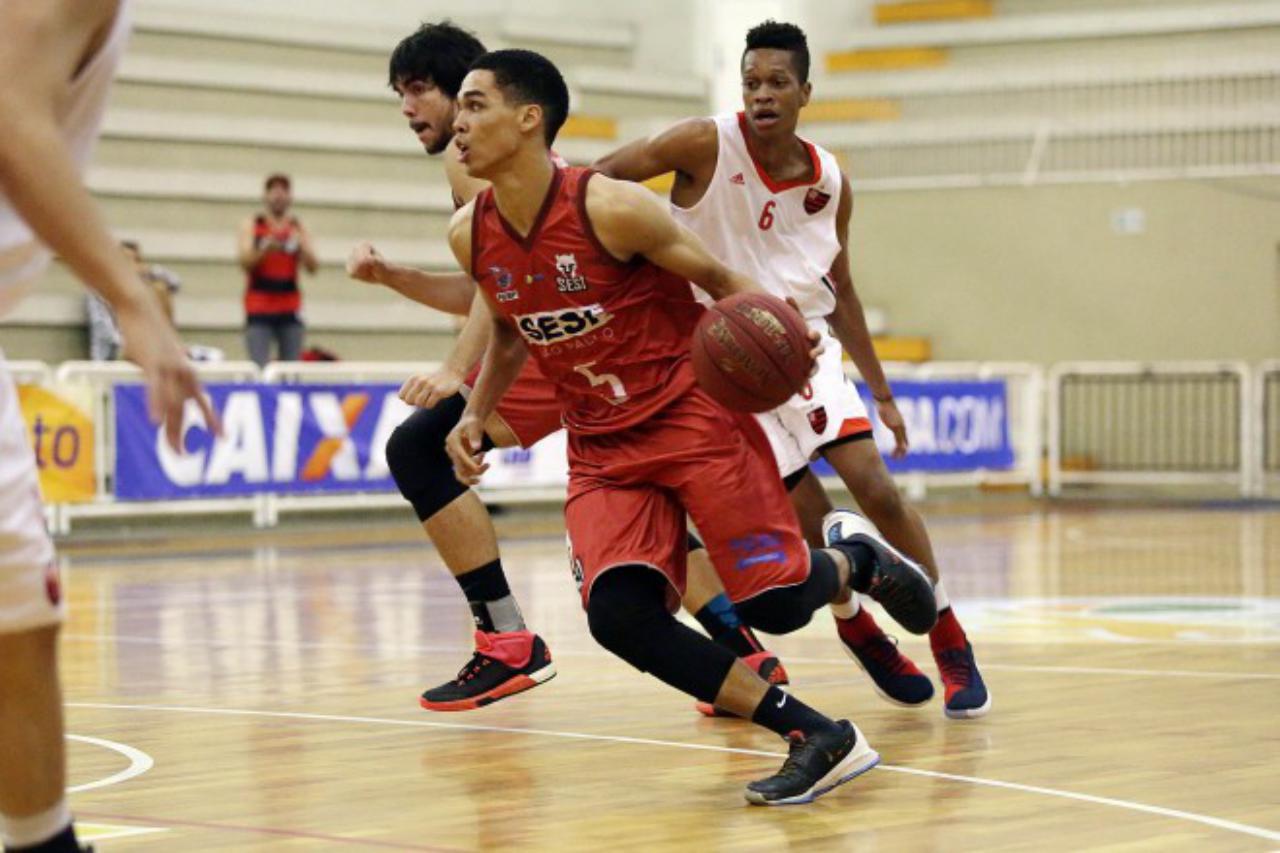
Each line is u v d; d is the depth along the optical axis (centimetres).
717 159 666
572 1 2400
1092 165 2241
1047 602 1089
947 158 2323
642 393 533
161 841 464
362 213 2070
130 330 283
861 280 2373
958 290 2312
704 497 528
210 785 542
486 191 532
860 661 663
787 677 741
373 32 2184
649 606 521
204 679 789
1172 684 740
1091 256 2241
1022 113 2284
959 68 2330
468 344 635
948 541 1576
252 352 1733
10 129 279
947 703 661
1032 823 477
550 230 519
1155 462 2112
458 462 572
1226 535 1633
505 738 627
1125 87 2231
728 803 512
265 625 1003
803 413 666
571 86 2283
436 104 661
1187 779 538
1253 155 2164
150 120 1955
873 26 2425
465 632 970
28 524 304
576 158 2209
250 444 1602
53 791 322
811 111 2397
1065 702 693
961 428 2006
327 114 2114
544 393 650
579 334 529
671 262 518
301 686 764
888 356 2280
